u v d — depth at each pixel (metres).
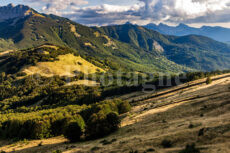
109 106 101.38
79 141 57.41
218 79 147.38
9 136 96.31
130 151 26.45
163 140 26.94
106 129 54.66
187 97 83.44
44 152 51.06
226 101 42.28
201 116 37.94
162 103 91.94
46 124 80.81
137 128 48.19
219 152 17.80
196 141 23.11
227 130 23.00
